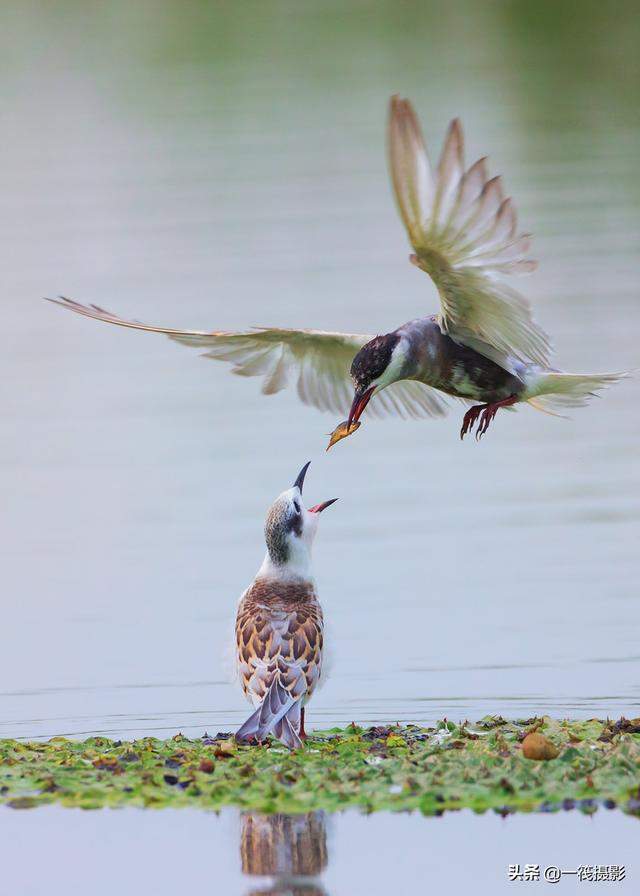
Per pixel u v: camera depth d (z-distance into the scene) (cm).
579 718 1191
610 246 2458
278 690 1073
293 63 3291
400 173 934
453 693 1265
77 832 957
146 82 3228
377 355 1066
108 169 2834
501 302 1019
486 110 3059
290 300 2302
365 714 1222
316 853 928
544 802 952
